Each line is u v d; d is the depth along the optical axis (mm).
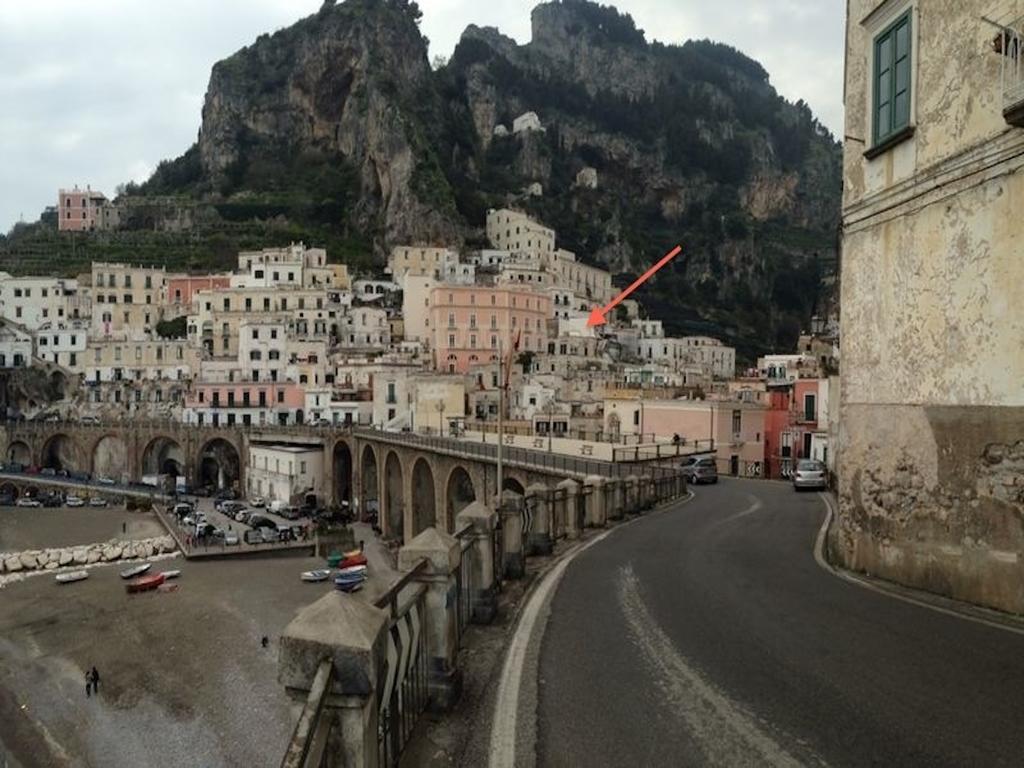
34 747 23578
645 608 10414
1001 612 9562
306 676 4191
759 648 8469
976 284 9922
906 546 11438
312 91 167000
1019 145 9180
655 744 6020
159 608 38500
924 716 6430
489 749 5953
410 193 142500
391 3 173000
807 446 49562
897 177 11672
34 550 53219
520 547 12523
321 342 88812
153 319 107188
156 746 23406
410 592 6633
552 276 128250
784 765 5609
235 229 144000
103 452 82125
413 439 54906
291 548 51906
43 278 104812
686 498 30391
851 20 13094
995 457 9625
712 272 172375
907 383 11391
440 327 98438
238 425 79062
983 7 9797
